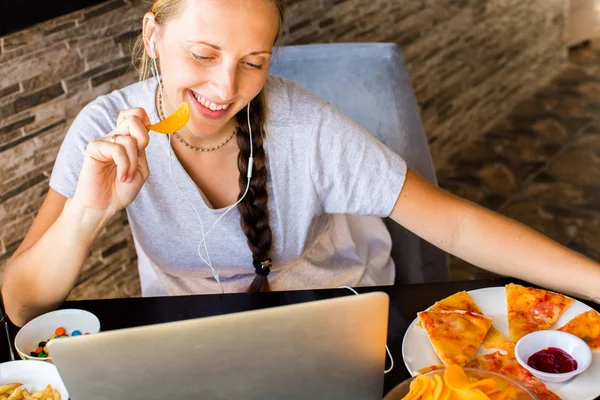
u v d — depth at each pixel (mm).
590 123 3625
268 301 1259
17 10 1702
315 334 873
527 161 3324
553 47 4184
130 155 1134
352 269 1592
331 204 1465
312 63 1740
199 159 1389
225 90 1153
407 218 1404
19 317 1294
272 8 1114
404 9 2979
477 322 1131
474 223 1330
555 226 2850
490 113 3686
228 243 1450
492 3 3539
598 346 1073
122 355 851
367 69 1728
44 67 1808
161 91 1361
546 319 1147
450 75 3352
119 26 1964
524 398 870
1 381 1063
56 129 1882
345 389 933
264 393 908
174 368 867
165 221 1428
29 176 1859
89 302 1283
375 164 1404
